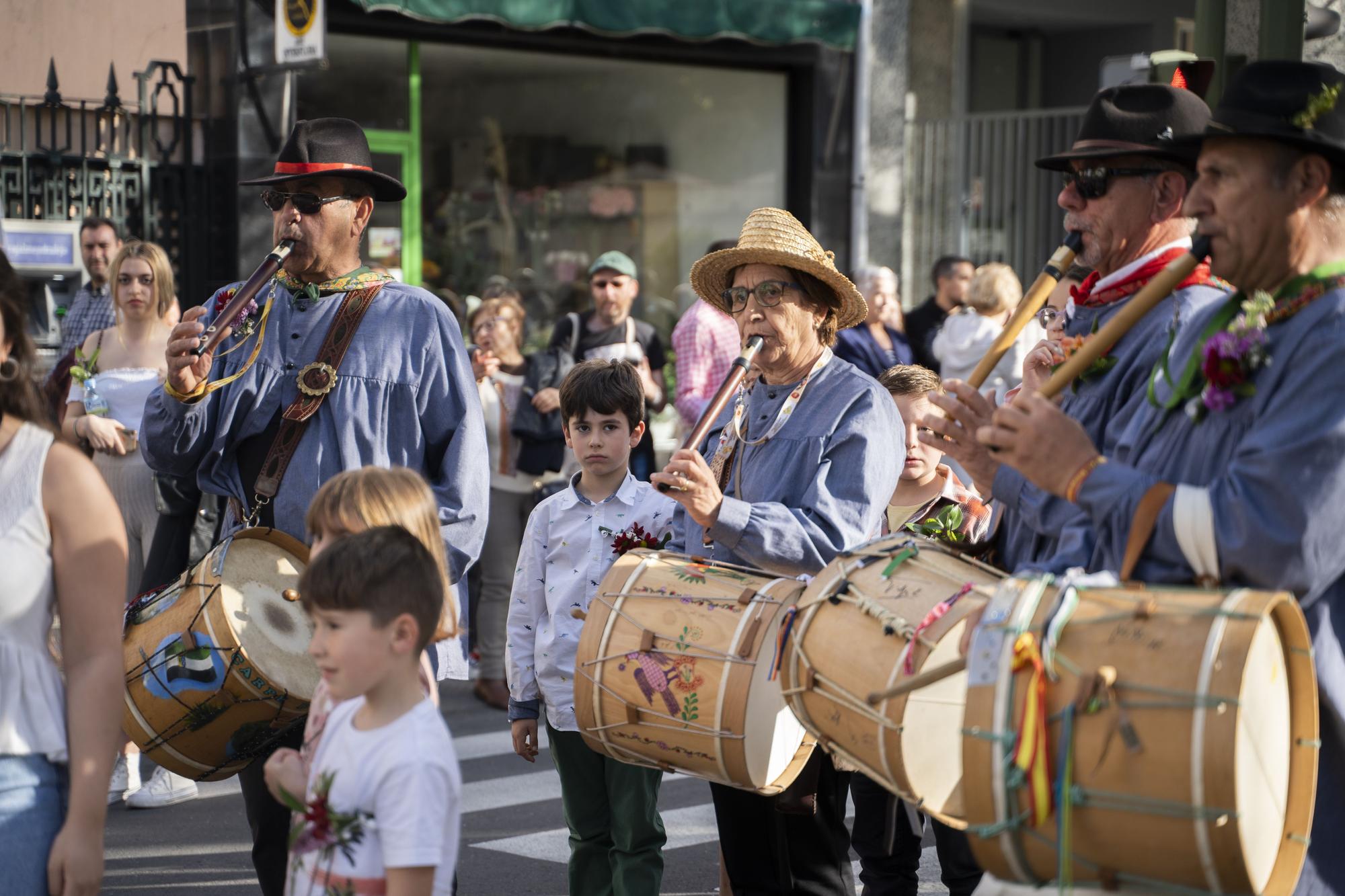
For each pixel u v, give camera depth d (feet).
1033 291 10.24
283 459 12.49
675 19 34.04
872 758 8.91
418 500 9.94
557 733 13.56
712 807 19.33
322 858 8.57
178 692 11.20
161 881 16.25
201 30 30.60
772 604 10.55
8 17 30.60
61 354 26.08
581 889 13.67
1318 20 17.75
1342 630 8.38
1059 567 8.97
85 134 29.68
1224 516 7.93
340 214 12.85
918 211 40.24
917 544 9.58
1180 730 7.08
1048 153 38.58
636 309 36.91
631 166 36.47
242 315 12.90
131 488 20.18
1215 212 8.36
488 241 34.55
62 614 8.57
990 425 9.71
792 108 38.40
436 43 33.40
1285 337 8.18
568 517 13.88
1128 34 42.45
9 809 8.18
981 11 41.73
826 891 12.10
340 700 8.82
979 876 13.03
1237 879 7.14
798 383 12.19
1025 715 7.41
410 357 12.75
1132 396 9.51
